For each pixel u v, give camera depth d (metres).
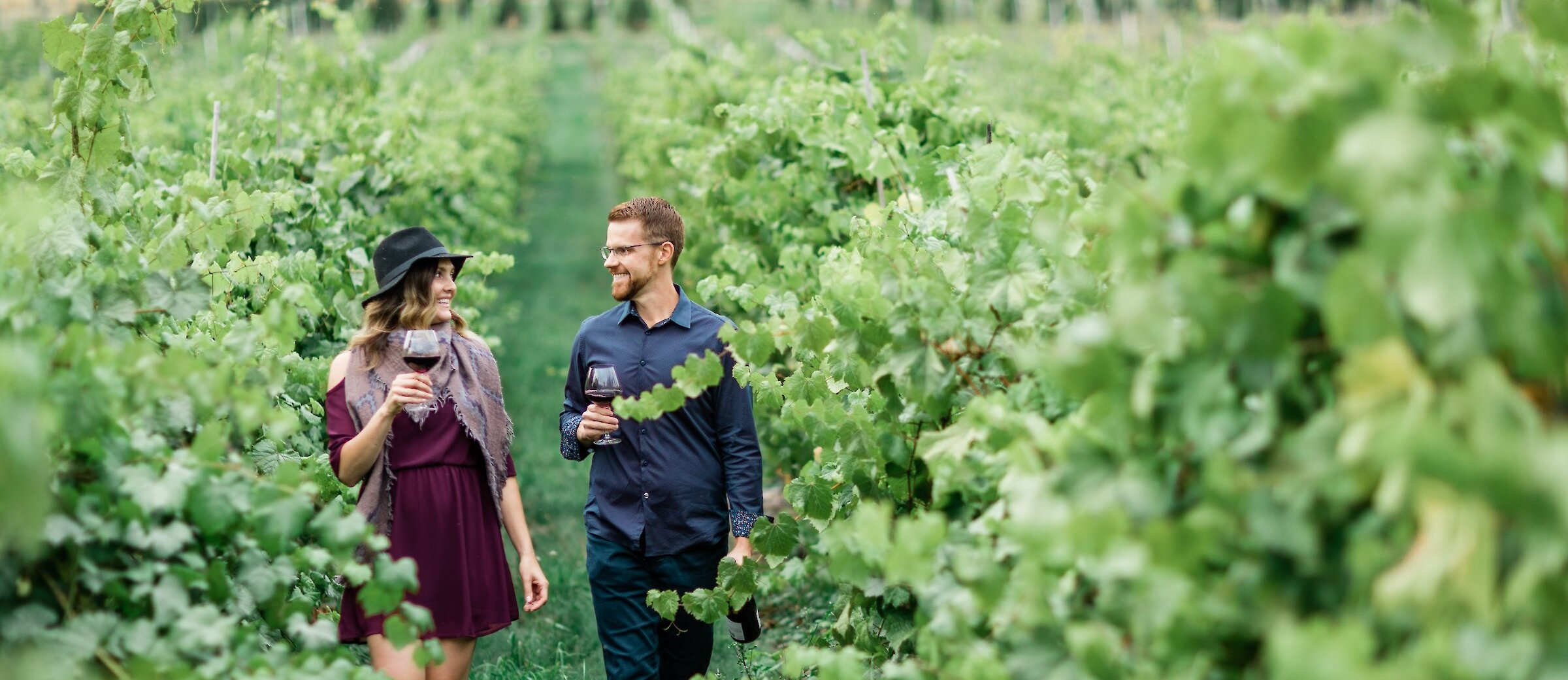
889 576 1.77
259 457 3.01
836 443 2.73
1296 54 1.32
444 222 7.95
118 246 2.61
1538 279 1.22
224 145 5.70
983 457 2.02
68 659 1.72
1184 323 1.51
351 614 2.97
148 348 1.89
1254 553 1.37
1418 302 1.08
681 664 3.53
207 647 1.91
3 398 1.33
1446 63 1.29
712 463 3.40
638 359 3.38
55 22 2.94
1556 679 1.11
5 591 1.75
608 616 3.42
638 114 13.85
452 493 3.02
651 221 3.38
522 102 22.56
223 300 3.44
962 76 5.63
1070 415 1.88
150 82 3.06
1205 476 1.39
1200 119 1.30
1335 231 1.29
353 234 5.45
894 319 2.24
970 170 3.17
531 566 3.23
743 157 5.48
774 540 2.90
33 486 1.35
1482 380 1.10
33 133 6.39
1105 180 2.30
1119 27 22.67
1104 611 1.53
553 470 6.80
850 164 5.01
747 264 5.12
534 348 9.73
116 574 1.86
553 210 17.92
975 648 1.73
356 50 7.40
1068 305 2.07
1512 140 1.26
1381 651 1.26
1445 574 1.13
